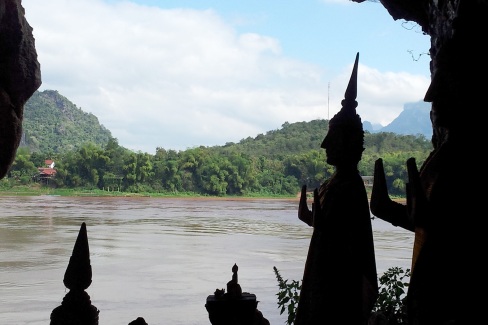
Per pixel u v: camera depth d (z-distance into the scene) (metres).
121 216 65.38
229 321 4.15
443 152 3.61
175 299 20.70
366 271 3.43
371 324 5.18
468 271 3.41
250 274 26.50
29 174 118.31
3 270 27.08
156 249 36.69
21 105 7.11
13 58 6.91
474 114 3.59
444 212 3.46
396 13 9.09
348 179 3.53
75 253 4.63
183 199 109.44
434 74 3.80
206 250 36.75
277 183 116.31
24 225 51.19
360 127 3.60
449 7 6.16
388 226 57.88
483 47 3.68
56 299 20.36
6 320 17.03
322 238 3.45
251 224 59.19
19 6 6.94
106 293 21.75
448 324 3.33
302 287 3.52
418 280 3.53
